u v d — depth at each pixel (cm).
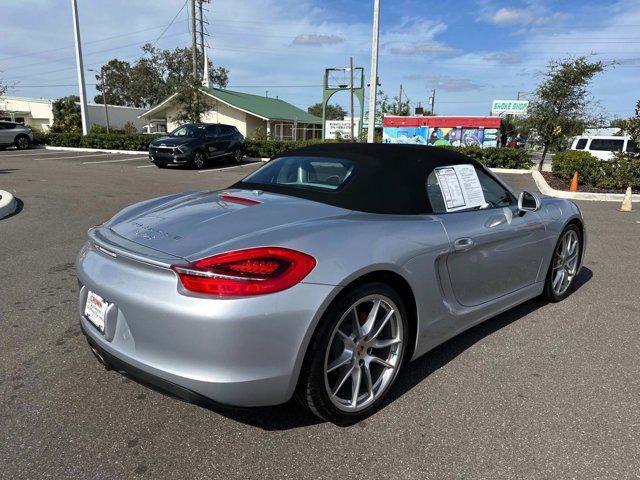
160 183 1277
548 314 398
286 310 205
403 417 252
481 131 3028
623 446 230
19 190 1080
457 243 284
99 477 205
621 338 352
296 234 227
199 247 217
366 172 292
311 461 217
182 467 212
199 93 2709
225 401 204
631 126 1627
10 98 5516
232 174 1577
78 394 268
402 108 5119
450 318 293
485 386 283
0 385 275
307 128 4325
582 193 1273
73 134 2730
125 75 7888
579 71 1712
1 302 402
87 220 756
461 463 217
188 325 200
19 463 212
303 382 221
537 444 230
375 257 235
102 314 230
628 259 584
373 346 248
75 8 2588
